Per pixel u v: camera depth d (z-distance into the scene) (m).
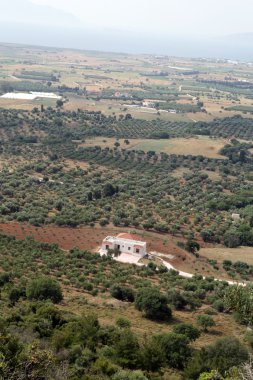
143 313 82.88
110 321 76.56
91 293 90.94
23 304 76.75
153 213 153.38
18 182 170.88
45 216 139.25
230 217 156.50
